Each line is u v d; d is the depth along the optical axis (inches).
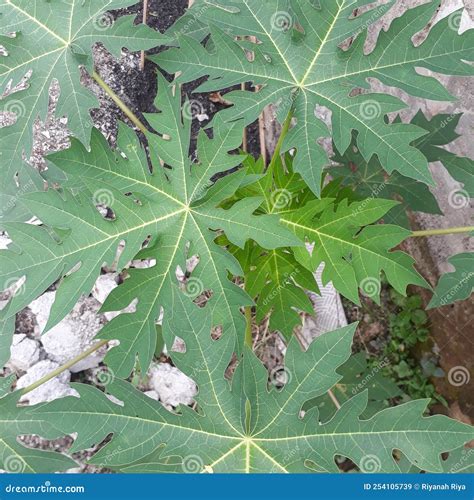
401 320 54.7
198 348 36.3
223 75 40.9
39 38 41.9
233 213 39.9
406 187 47.7
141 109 56.2
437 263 52.4
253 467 36.7
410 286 55.6
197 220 40.2
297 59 40.8
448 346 52.5
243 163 44.4
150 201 40.1
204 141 39.9
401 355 55.2
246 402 39.1
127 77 56.2
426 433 35.2
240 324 39.8
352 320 55.6
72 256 38.5
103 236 39.1
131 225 39.6
